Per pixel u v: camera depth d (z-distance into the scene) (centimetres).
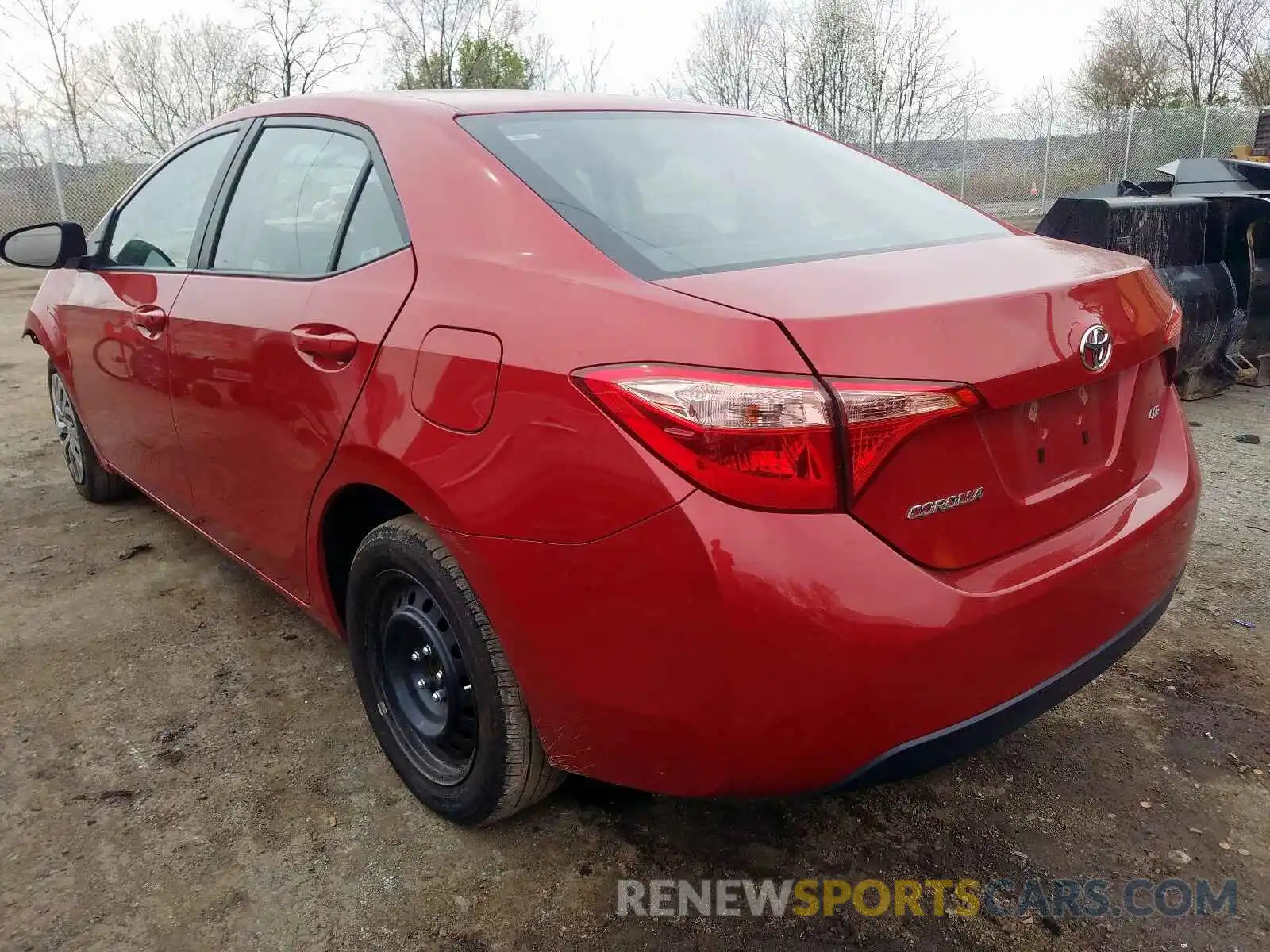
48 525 424
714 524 155
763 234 211
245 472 269
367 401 211
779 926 200
